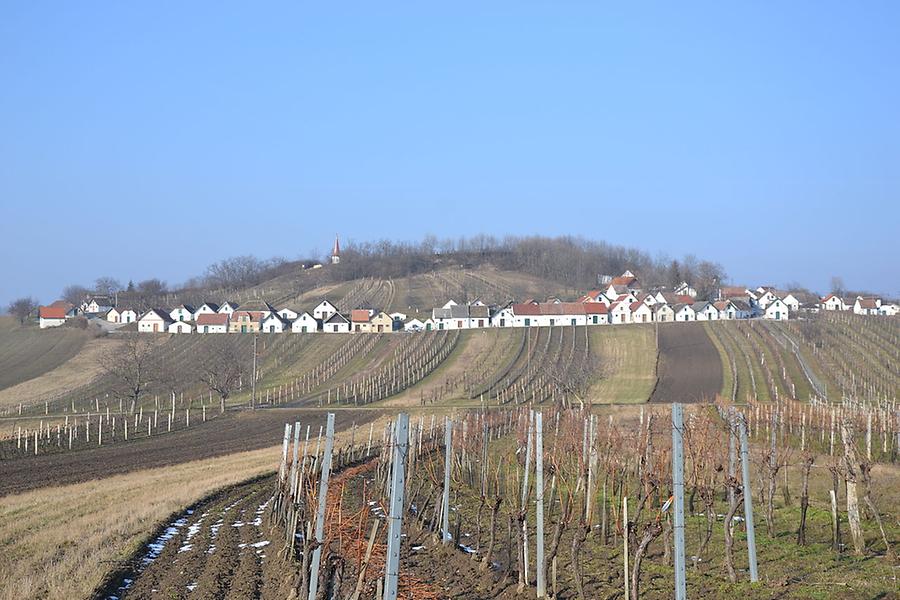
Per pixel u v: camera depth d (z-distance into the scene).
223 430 72.19
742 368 97.19
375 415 79.56
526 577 21.53
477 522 30.92
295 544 25.78
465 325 144.62
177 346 128.50
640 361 104.88
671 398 83.69
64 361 121.38
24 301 160.25
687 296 164.12
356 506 34.00
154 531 28.77
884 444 44.22
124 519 30.39
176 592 21.12
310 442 59.97
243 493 38.84
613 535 27.83
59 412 90.38
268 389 104.38
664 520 24.42
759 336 113.62
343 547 21.78
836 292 174.50
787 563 23.38
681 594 17.89
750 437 49.59
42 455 55.31
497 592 21.52
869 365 95.38
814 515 30.53
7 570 22.62
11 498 36.53
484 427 35.94
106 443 62.69
